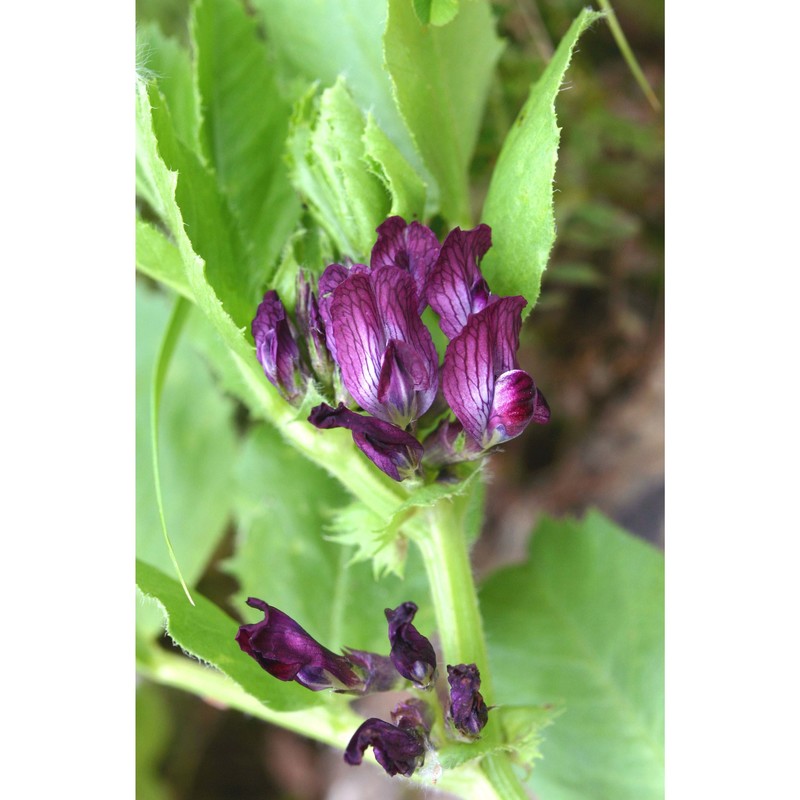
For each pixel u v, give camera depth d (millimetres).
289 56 168
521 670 186
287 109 164
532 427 276
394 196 127
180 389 223
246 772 286
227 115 162
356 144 130
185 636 128
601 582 189
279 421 132
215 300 119
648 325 260
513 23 222
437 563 128
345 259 135
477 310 118
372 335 113
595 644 186
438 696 121
